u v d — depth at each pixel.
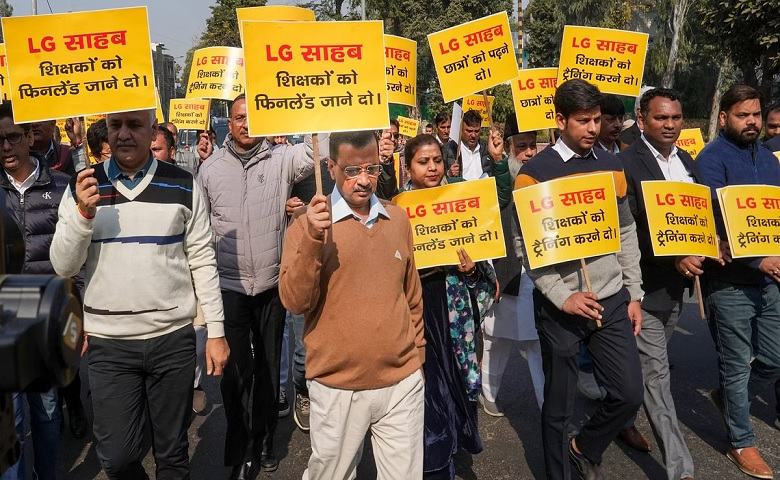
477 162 7.00
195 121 7.95
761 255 3.78
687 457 3.56
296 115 2.77
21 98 2.86
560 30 38.12
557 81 5.25
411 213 3.65
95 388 2.95
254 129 2.73
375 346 2.67
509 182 4.48
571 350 3.36
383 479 2.84
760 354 4.00
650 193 3.68
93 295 2.93
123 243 2.92
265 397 4.00
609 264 3.38
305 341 2.76
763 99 4.15
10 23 2.83
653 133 3.89
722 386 3.96
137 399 3.02
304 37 2.77
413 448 2.80
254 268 3.88
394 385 2.76
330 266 2.65
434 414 3.31
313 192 4.60
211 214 3.97
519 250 3.50
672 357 5.72
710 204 3.79
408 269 2.92
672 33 35.72
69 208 2.88
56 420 3.56
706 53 19.33
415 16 36.84
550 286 3.31
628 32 5.22
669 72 35.16
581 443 3.55
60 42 2.87
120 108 2.90
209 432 4.67
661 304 3.75
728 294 3.90
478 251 3.63
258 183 3.92
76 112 2.89
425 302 3.51
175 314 3.00
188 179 3.12
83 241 2.80
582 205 3.34
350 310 2.66
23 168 3.71
